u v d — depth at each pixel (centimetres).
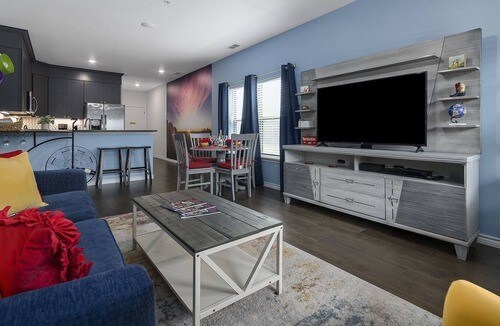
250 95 507
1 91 437
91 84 716
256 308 155
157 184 512
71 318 59
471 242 223
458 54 256
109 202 383
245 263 180
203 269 171
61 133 446
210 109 665
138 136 548
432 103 275
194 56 588
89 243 134
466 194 214
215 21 408
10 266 65
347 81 353
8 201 165
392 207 262
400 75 285
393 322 144
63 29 441
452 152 260
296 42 431
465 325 67
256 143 478
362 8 342
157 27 432
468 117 253
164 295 166
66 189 223
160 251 193
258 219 170
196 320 131
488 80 246
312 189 343
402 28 304
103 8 369
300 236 263
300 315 149
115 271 74
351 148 327
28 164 192
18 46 444
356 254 225
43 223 73
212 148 429
